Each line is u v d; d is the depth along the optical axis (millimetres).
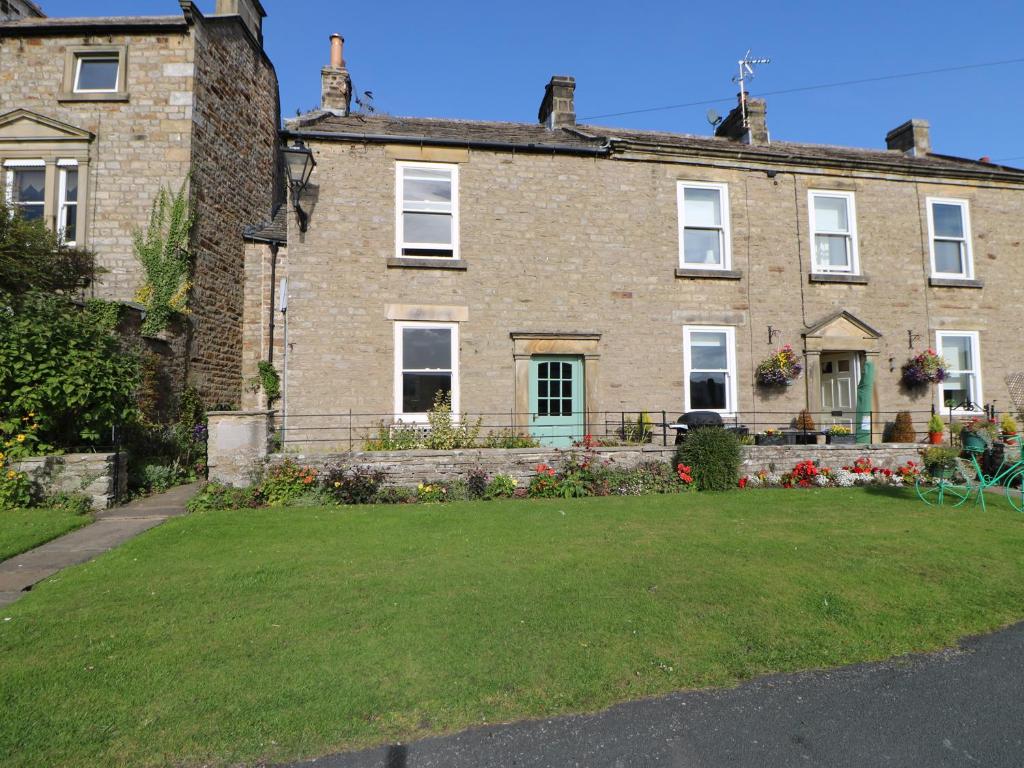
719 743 2908
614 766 2744
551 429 11617
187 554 5773
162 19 12359
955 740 2932
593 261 11891
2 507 7410
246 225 14445
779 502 8250
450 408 11203
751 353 12305
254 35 14844
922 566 5383
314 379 10836
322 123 11578
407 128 12195
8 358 7645
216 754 2766
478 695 3258
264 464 8586
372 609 4363
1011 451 9711
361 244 11133
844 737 2959
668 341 12023
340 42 12883
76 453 8289
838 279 12625
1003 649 3883
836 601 4539
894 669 3631
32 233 9977
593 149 11938
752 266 12445
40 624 4109
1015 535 6438
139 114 12266
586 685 3367
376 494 8445
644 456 9672
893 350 12727
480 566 5379
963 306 13148
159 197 12008
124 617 4230
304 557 5672
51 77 12359
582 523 7004
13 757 2699
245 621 4156
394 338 11133
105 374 8227
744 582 4926
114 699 3172
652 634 3979
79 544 6285
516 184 11781
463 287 11438
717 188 12570
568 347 11617
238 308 13984
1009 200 13641
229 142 13758
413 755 2789
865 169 12984
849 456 10359
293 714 3053
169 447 10812
